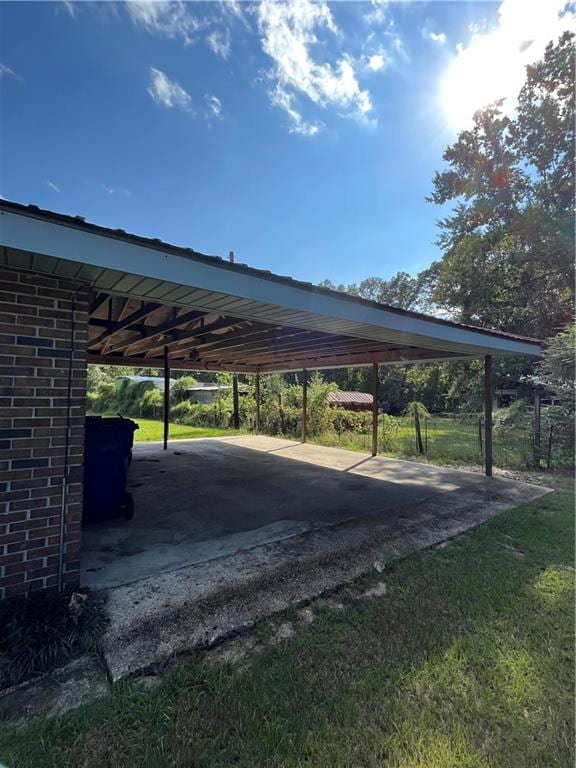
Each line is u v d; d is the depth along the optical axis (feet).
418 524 13.71
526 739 5.33
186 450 30.14
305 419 35.68
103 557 10.94
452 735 5.38
